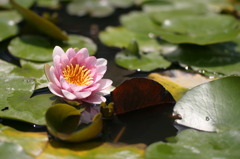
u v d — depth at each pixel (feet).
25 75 5.09
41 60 5.28
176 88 5.06
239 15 6.31
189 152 4.56
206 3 6.79
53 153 4.55
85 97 4.84
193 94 4.86
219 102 4.82
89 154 4.56
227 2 6.91
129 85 4.82
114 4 6.68
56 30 5.48
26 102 4.83
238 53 5.46
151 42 5.68
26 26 5.78
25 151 4.54
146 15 6.19
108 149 4.60
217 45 5.55
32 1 6.13
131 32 5.84
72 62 4.91
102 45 5.63
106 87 4.91
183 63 5.34
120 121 4.81
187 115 4.80
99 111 4.84
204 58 5.39
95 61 4.93
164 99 4.93
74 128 4.71
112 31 5.84
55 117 4.69
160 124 4.80
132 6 6.70
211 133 4.68
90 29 5.90
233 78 4.88
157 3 6.66
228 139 4.62
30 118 4.73
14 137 4.64
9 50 5.39
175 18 5.90
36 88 4.97
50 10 6.23
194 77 5.19
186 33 5.69
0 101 4.82
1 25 5.69
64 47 5.48
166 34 5.56
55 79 4.80
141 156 4.56
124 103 4.86
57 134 4.60
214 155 4.54
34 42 5.50
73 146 4.61
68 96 4.80
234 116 4.76
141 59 5.39
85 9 6.28
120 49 5.57
